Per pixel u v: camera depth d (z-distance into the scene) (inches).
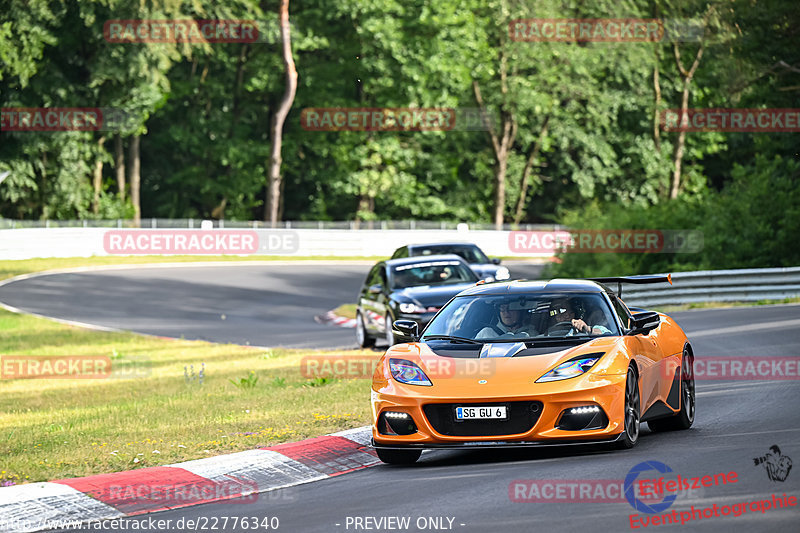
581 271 5012.3
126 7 7672.2
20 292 5452.8
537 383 1233.4
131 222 7785.4
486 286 1512.1
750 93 5654.5
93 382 2687.0
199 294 5526.6
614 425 1243.8
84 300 5216.5
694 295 4065.0
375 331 3090.6
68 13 7859.3
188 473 1247.5
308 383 2251.5
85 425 1792.6
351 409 1728.6
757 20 5457.7
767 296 4062.5
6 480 1253.7
